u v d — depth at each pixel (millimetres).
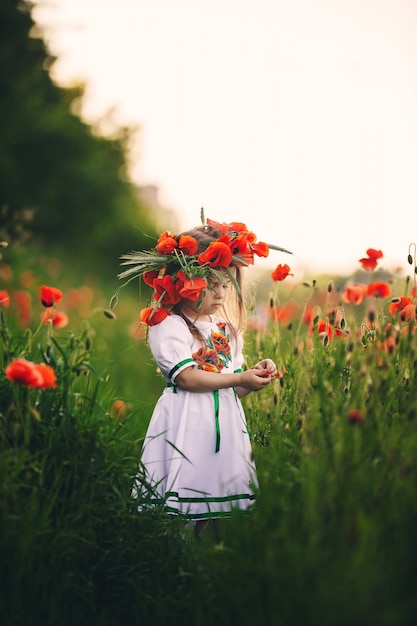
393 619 2076
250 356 3977
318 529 2279
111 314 3115
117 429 3252
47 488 2795
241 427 3314
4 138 13602
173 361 3209
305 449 2615
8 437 2828
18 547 2510
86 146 15727
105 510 2854
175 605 2615
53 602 2488
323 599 2137
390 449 2494
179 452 3033
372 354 2756
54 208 14961
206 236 3379
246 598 2400
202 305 3234
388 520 2320
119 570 2752
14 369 2631
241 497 3199
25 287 7902
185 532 2957
